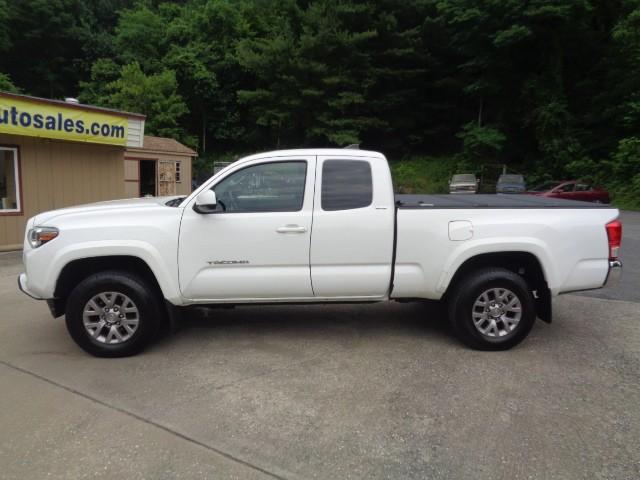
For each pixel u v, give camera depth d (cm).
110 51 4316
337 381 387
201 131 4091
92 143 1152
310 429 316
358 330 514
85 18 4541
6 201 1036
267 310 588
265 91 3397
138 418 330
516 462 280
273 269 444
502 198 548
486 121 3422
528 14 2680
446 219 448
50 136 1042
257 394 365
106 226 430
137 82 3388
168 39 3994
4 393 368
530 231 447
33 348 465
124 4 4934
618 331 509
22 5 3991
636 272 805
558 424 320
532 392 366
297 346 466
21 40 4034
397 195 598
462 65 3216
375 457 286
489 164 3219
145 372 407
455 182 2908
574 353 446
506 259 467
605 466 275
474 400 354
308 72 3225
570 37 2934
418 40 3347
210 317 560
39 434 311
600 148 2930
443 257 448
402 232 447
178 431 314
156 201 507
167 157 2225
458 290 452
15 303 625
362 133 3628
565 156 2877
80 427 319
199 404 350
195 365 421
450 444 299
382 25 3244
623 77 2852
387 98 3431
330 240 443
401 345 468
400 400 355
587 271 457
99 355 438
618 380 387
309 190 445
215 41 3931
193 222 436
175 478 268
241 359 434
